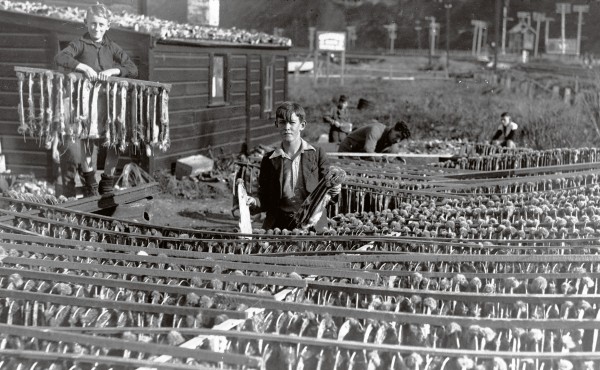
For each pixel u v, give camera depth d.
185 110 23.95
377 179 12.22
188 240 7.79
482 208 8.84
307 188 9.91
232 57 27.20
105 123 11.19
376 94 51.69
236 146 27.95
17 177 18.72
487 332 4.46
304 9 69.56
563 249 6.84
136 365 3.89
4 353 4.07
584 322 4.57
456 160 16.41
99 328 4.49
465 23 75.81
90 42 11.27
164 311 4.73
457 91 51.69
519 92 47.94
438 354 4.24
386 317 4.61
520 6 68.69
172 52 22.89
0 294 4.98
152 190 13.55
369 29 77.06
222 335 4.34
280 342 4.36
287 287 5.39
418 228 7.97
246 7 61.34
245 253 7.66
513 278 5.55
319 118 44.81
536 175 12.66
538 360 4.31
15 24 19.86
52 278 5.38
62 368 4.06
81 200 11.31
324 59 68.12
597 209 8.48
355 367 4.30
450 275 5.73
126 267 5.70
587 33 64.00
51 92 10.89
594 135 27.23
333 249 7.51
